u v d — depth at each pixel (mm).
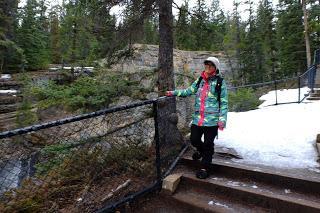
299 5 33781
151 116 5492
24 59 25203
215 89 4598
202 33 6949
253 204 4188
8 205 4195
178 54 13102
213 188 4586
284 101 13898
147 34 6574
